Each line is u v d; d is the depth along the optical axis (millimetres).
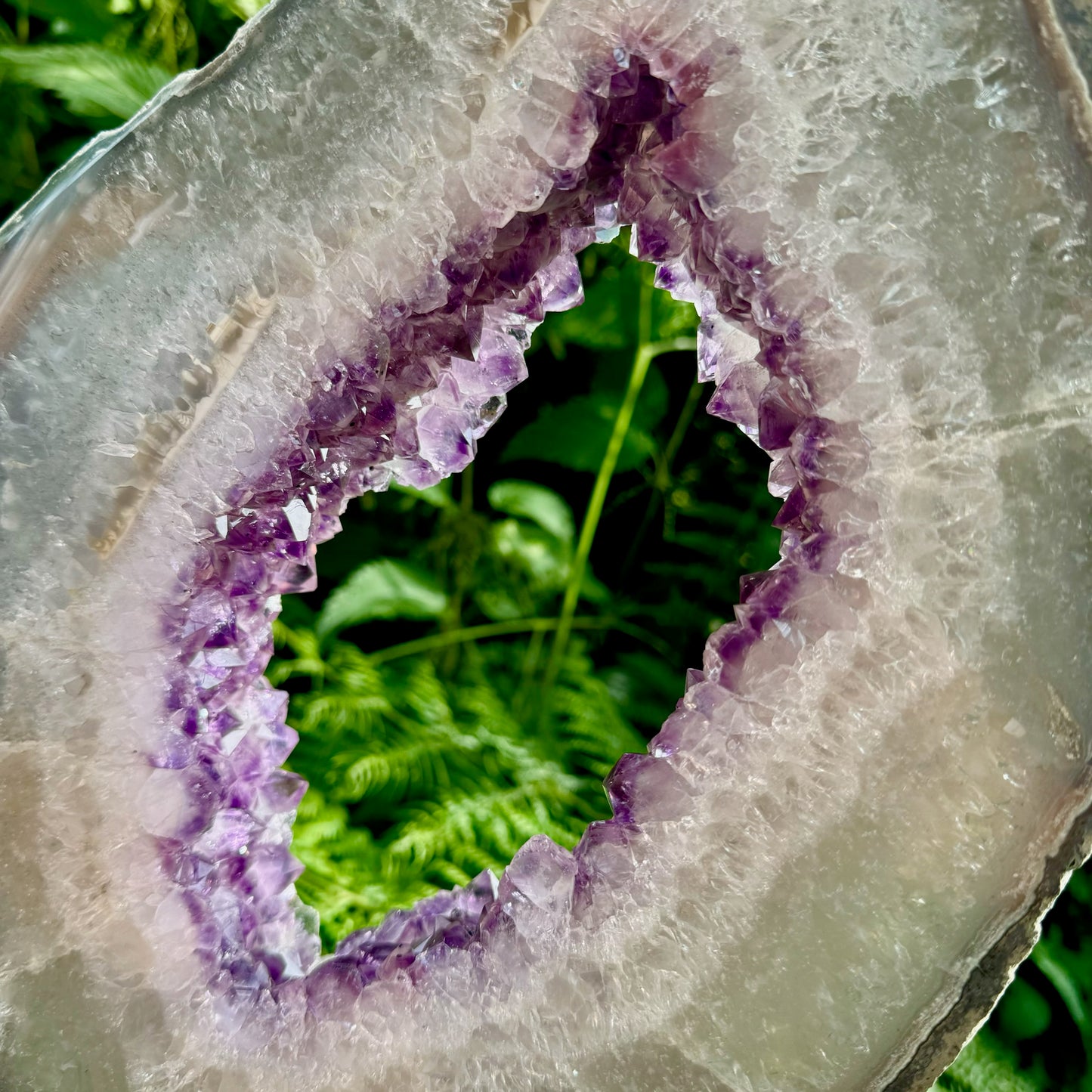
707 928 199
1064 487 189
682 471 587
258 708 212
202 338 188
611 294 471
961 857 195
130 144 183
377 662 514
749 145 186
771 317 190
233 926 203
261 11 184
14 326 185
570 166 189
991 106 183
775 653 195
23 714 190
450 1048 203
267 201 186
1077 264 185
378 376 193
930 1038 198
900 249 186
